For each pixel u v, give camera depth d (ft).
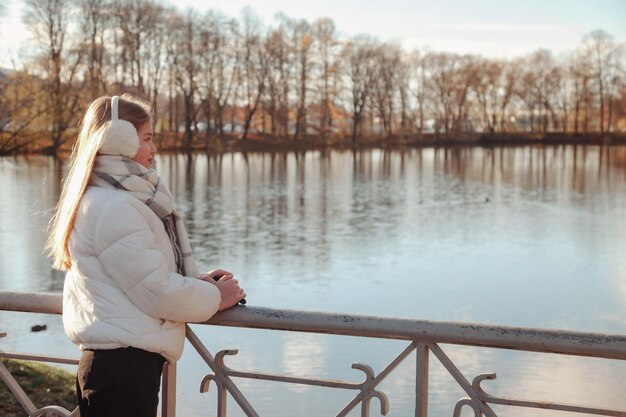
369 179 195.11
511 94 377.09
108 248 8.64
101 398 8.68
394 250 89.51
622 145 370.12
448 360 8.73
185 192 159.63
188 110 284.20
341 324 9.03
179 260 9.46
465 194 160.66
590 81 368.27
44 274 73.10
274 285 69.36
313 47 322.75
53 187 149.48
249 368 37.68
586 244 92.99
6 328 47.14
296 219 120.78
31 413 10.49
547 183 185.47
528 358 39.75
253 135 323.98
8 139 215.10
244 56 306.55
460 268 77.05
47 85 216.33
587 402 33.94
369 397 8.92
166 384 9.90
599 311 57.82
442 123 368.68
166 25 267.80
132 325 8.67
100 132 8.98
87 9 228.84
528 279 70.74
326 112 334.24
